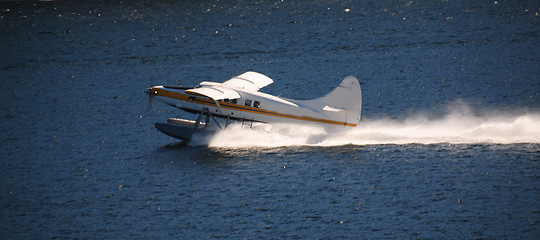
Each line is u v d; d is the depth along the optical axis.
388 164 122.75
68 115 169.38
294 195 112.94
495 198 108.62
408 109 165.00
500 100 168.50
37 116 169.25
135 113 169.00
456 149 128.50
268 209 108.81
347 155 127.44
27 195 117.81
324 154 127.88
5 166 132.12
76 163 132.25
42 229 105.50
